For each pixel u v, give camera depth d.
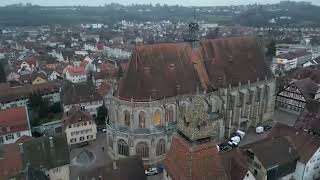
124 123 95.94
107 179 71.06
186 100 96.50
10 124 107.06
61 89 145.38
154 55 95.38
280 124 92.06
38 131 122.56
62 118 126.06
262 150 78.62
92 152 104.81
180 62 99.31
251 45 117.62
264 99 117.94
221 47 110.06
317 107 107.88
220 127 103.31
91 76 181.88
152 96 91.94
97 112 129.25
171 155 58.44
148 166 95.38
